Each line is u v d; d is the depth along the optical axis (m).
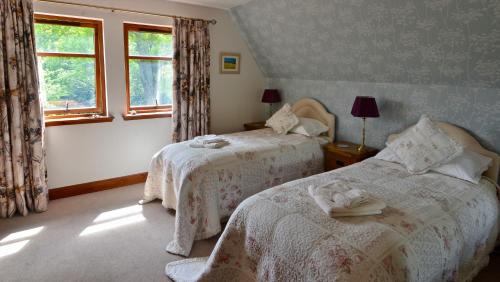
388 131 3.68
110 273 2.38
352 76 3.92
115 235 2.91
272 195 2.19
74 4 3.39
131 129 4.03
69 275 2.35
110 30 3.69
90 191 3.84
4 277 2.30
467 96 2.99
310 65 4.29
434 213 2.05
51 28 3.42
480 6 2.37
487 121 2.89
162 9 3.98
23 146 3.19
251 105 5.21
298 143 3.73
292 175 3.56
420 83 3.32
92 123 3.72
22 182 3.18
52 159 3.54
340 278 1.49
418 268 1.66
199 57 4.27
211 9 4.41
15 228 2.97
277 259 1.78
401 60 3.25
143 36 4.02
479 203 2.35
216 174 2.92
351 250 1.60
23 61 3.07
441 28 2.71
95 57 3.74
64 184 3.67
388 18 2.97
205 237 2.84
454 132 3.04
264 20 4.20
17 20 2.99
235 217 2.09
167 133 4.34
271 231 1.86
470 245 2.17
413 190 2.39
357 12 3.13
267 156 3.34
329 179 2.57
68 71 3.60
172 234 2.95
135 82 4.06
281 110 4.44
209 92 4.52
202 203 2.84
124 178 4.08
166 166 3.25
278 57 4.63
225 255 2.10
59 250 2.65
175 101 4.17
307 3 3.46
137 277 2.35
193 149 3.28
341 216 1.91
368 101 3.47
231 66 4.80
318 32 3.72
